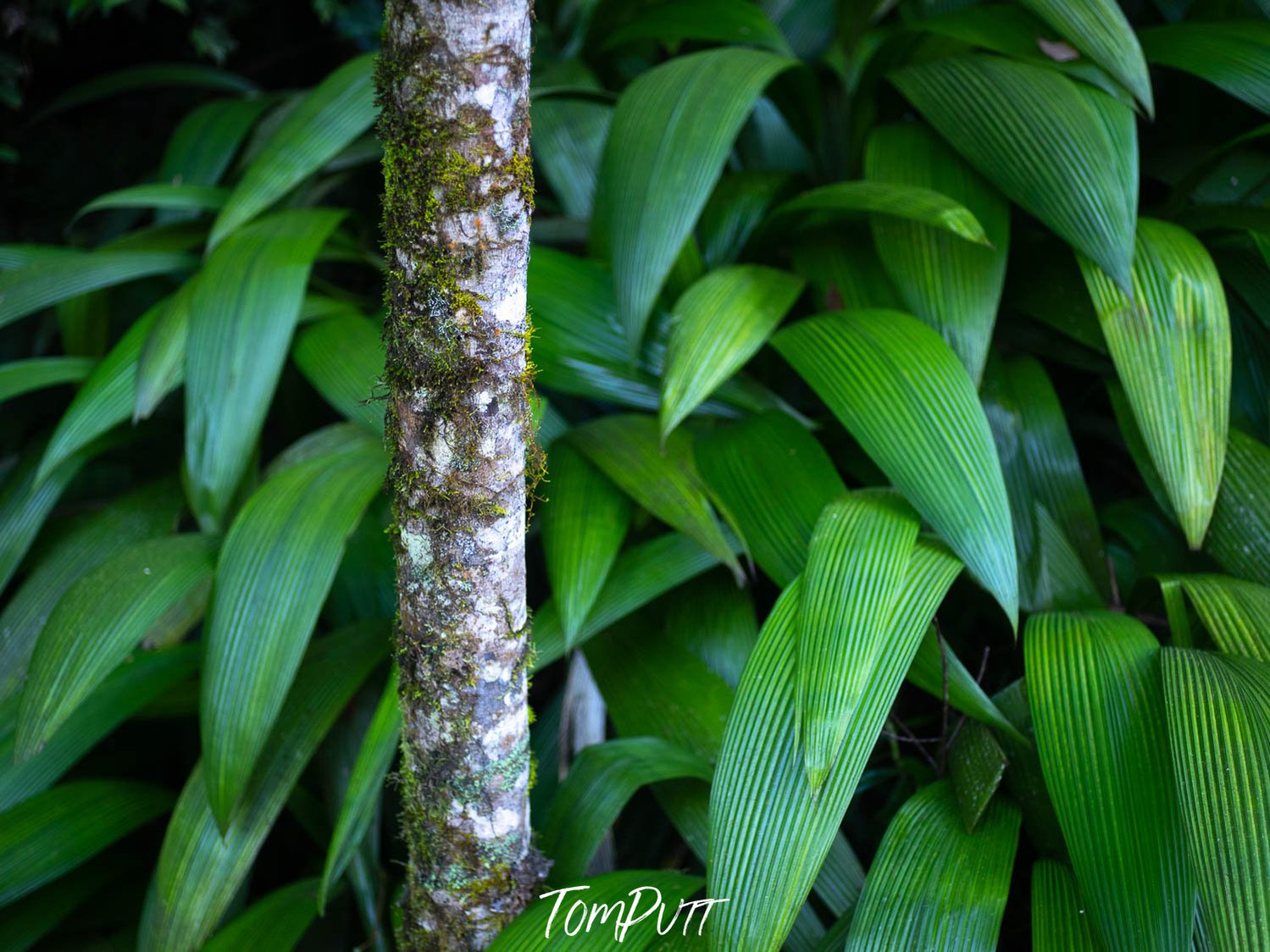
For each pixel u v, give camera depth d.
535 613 1.40
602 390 1.48
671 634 1.45
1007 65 1.47
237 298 1.47
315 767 1.51
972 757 1.28
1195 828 1.10
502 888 1.21
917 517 1.29
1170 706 1.16
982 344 1.41
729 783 1.16
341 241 1.66
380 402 1.46
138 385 1.46
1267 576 1.36
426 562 1.11
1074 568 1.41
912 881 1.20
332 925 1.42
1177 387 1.36
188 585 1.38
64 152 2.11
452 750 1.16
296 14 2.19
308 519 1.34
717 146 1.43
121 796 1.42
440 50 1.01
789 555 1.33
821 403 1.61
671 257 1.40
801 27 1.84
